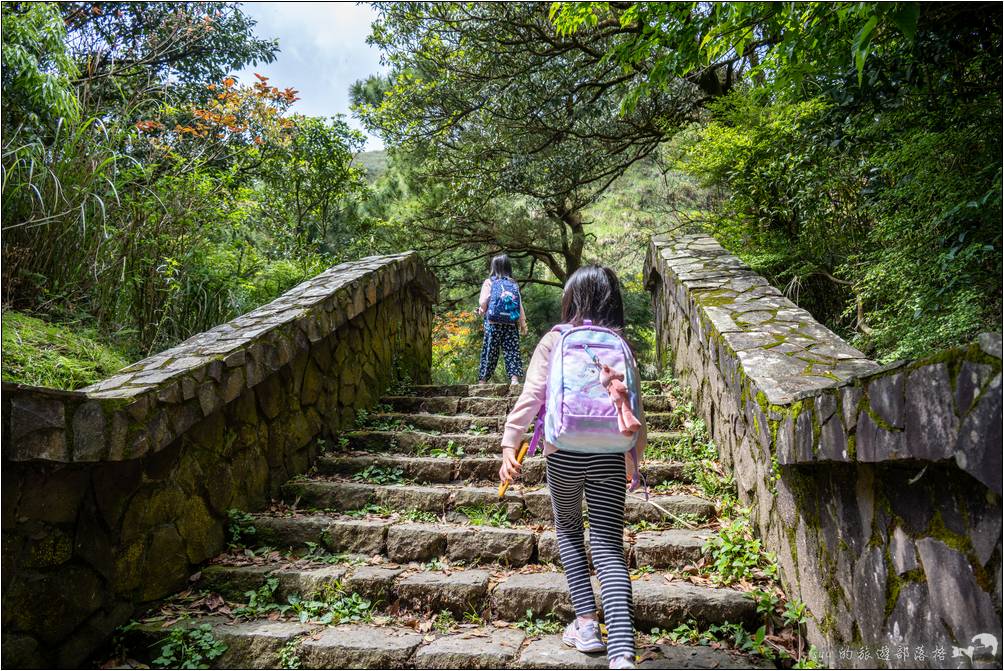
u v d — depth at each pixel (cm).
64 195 435
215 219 591
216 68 1109
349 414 471
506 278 633
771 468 273
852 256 558
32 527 215
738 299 422
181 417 278
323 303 425
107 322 471
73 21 859
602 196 1442
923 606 159
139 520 263
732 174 668
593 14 412
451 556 305
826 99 455
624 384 224
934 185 394
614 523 231
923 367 142
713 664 228
